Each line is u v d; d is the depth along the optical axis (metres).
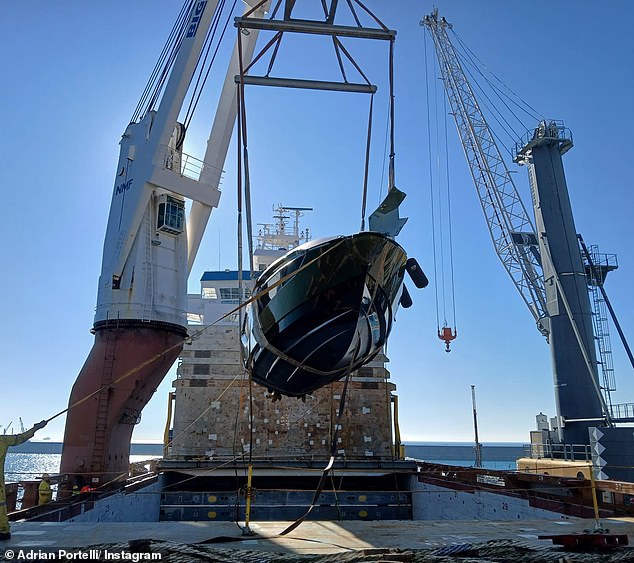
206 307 42.78
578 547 7.24
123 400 28.09
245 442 26.75
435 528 9.55
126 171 31.45
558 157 43.88
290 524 10.24
